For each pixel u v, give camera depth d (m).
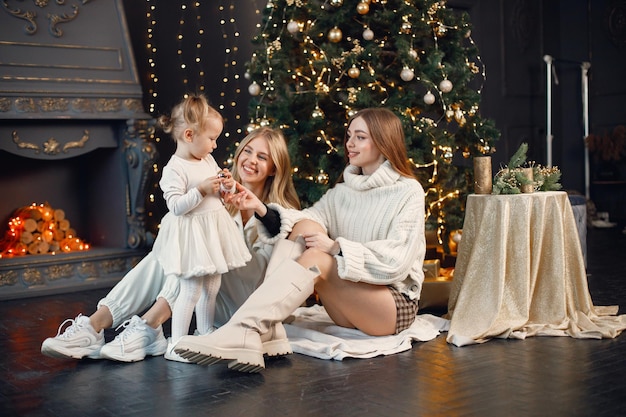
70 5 5.42
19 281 5.11
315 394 2.61
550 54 9.41
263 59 4.59
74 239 5.69
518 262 3.54
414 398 2.54
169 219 3.09
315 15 4.52
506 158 8.78
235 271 3.37
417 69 4.34
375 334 3.29
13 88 5.05
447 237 4.56
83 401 2.60
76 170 6.00
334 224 3.52
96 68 5.44
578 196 5.52
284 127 4.47
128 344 3.11
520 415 2.34
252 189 3.55
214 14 6.55
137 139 5.55
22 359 3.27
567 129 9.60
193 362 2.79
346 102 4.32
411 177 3.43
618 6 9.16
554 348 3.21
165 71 6.27
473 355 3.11
